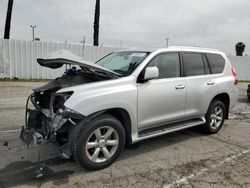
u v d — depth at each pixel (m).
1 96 9.40
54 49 14.93
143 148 4.77
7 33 15.96
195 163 4.19
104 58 5.33
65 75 4.45
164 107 4.51
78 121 3.60
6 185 3.35
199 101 5.18
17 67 14.29
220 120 5.85
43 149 4.52
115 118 3.89
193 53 5.25
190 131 5.92
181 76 4.88
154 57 4.46
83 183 3.46
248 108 9.17
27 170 3.77
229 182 3.60
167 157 4.40
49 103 3.97
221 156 4.52
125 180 3.57
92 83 3.72
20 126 5.76
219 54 5.92
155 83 4.36
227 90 5.79
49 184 3.41
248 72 22.94
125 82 3.98
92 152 3.77
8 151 4.41
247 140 5.44
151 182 3.54
